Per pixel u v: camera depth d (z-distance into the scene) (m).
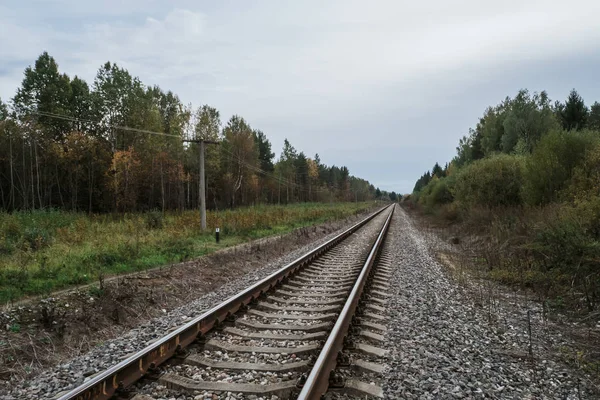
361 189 159.12
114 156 36.53
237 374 4.28
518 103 34.22
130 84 43.72
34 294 7.33
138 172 39.25
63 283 8.14
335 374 4.02
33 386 4.45
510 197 19.36
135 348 5.41
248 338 5.45
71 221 20.62
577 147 13.61
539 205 13.94
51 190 42.19
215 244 15.86
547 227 10.42
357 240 19.58
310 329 5.75
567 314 7.31
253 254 14.10
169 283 9.10
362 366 4.36
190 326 5.16
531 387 4.27
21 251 10.83
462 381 4.23
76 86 46.44
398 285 9.23
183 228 19.42
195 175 51.38
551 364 4.96
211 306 7.46
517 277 9.98
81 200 42.88
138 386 4.02
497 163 20.50
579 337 6.05
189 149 51.81
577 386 4.30
